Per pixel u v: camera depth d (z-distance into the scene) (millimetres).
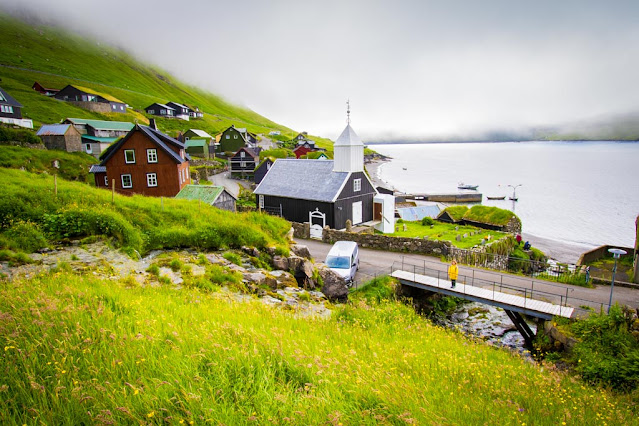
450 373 8586
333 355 7770
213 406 5074
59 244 15539
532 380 9477
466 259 31141
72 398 4809
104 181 50562
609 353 15109
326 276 19188
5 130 55094
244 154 98125
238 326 7984
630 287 24438
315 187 41750
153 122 61562
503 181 142500
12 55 166750
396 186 129000
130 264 14922
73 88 124500
